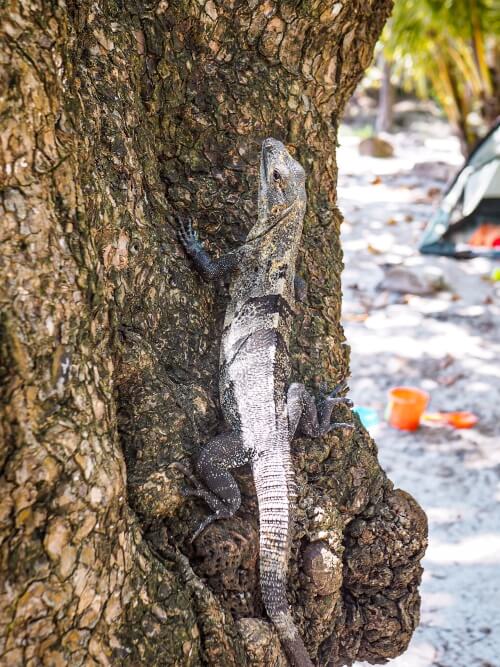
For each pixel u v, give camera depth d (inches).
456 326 128.9
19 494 53.3
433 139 269.7
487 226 153.9
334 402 66.7
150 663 56.6
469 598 81.7
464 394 110.0
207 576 61.2
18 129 53.4
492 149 157.1
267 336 64.9
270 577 61.1
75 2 58.2
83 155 56.9
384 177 213.8
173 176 65.2
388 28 209.5
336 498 66.6
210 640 58.6
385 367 117.1
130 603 56.6
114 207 59.6
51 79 54.2
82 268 55.4
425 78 268.2
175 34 63.8
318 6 66.0
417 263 152.5
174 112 64.7
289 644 61.0
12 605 53.4
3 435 53.1
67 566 54.4
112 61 60.5
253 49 66.3
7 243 53.6
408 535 68.1
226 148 66.0
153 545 59.4
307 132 68.3
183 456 61.6
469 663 76.5
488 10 190.2
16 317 53.4
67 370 54.6
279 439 63.1
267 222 65.7
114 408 57.4
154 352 61.2
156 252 62.2
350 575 67.6
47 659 54.3
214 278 64.8
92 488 54.9
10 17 53.2
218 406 64.2
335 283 69.8
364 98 308.3
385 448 97.7
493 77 205.6
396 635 68.7
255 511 63.9
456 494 91.9
